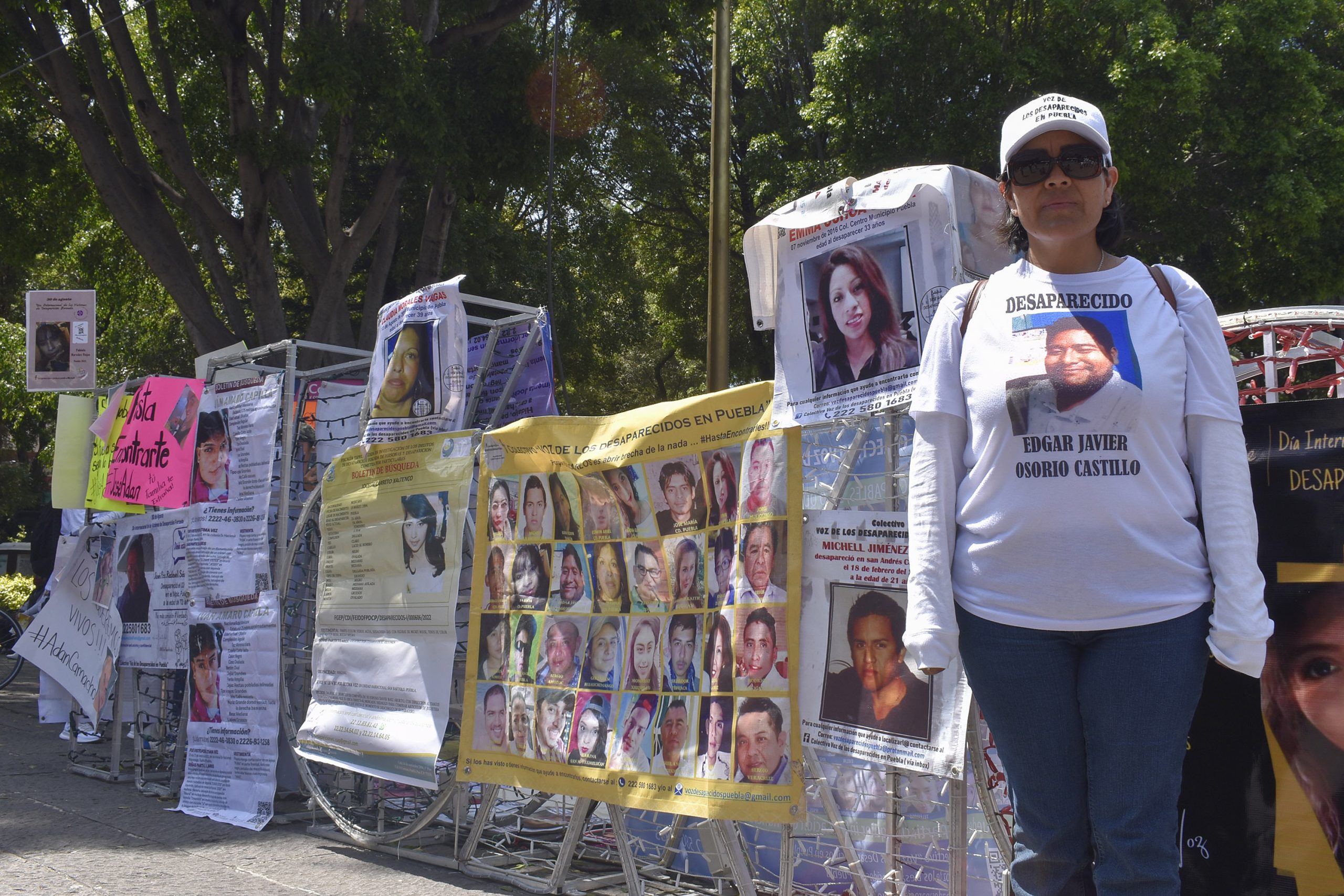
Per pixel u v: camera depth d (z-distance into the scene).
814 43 19.20
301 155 11.53
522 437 4.43
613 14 12.07
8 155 13.12
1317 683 2.87
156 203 12.09
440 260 13.04
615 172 20.34
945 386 2.36
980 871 3.32
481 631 4.52
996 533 2.22
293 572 5.86
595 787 3.97
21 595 14.16
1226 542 2.12
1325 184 15.14
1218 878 2.98
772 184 18.70
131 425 6.74
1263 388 4.54
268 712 5.48
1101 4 14.82
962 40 15.74
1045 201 2.29
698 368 27.88
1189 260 16.70
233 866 4.62
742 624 3.60
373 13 11.40
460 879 4.44
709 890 4.11
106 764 6.90
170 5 13.05
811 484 3.62
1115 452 2.15
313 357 11.99
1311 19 16.69
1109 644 2.16
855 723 3.32
